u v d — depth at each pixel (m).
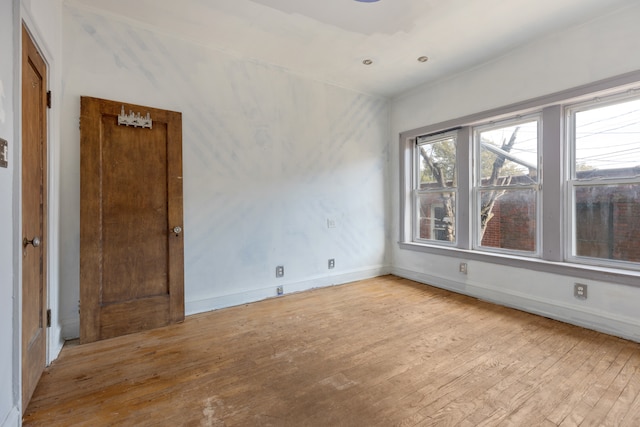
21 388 1.50
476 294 3.50
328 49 3.12
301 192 3.72
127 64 2.66
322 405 1.68
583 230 2.79
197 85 3.00
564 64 2.75
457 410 1.63
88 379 1.93
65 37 2.42
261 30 2.79
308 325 2.75
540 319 2.86
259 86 3.37
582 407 1.64
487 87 3.35
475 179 3.64
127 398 1.75
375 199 4.43
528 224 3.17
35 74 1.89
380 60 3.35
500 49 3.09
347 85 4.03
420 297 3.53
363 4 2.41
